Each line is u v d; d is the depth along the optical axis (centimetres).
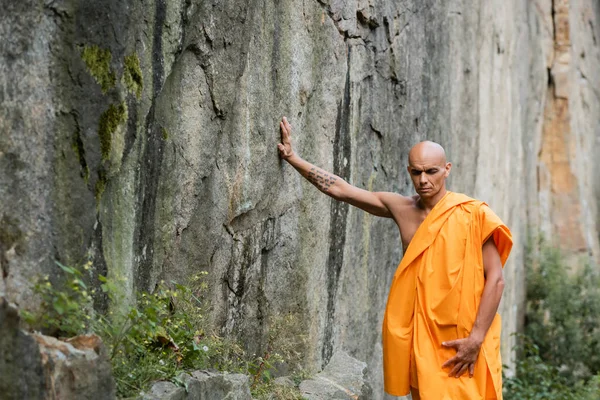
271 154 525
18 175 326
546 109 1784
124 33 370
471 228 473
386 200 509
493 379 477
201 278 462
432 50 866
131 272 395
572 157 1775
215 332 475
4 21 319
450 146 954
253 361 526
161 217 420
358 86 669
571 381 1448
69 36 343
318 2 580
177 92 427
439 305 471
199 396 388
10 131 322
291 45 543
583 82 1872
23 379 286
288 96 543
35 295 330
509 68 1341
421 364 471
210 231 466
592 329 1555
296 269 577
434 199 488
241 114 485
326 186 524
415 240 482
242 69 479
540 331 1523
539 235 1653
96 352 324
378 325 760
